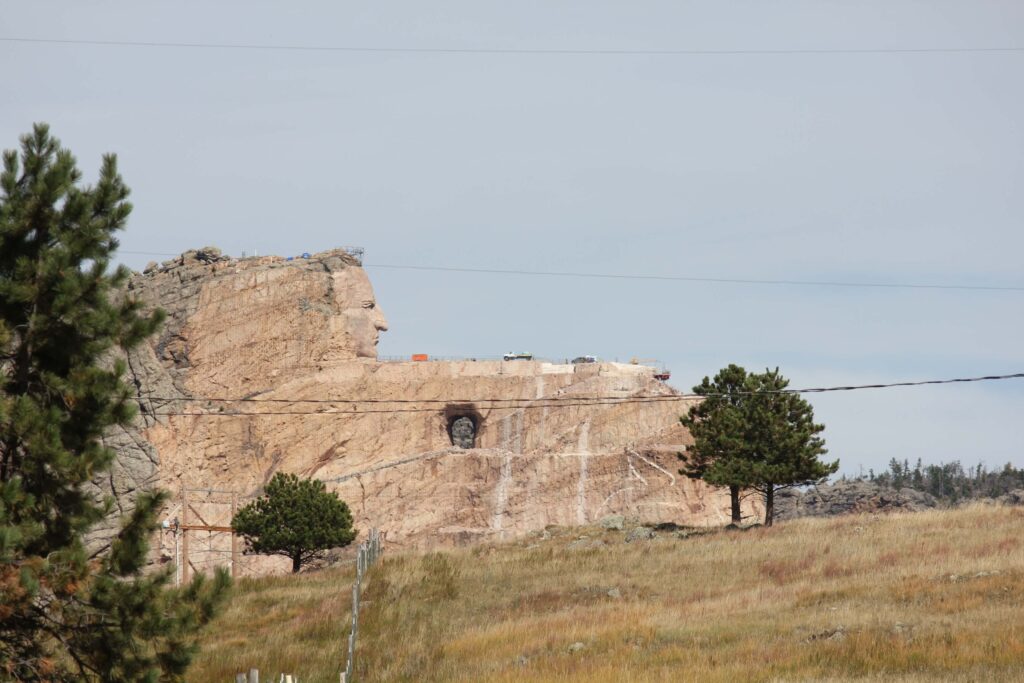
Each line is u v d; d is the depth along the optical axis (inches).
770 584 7372.1
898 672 4810.5
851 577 7170.3
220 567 4126.5
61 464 3865.7
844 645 5310.0
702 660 5324.8
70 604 3887.8
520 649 5974.4
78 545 3890.3
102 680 3875.5
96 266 4151.1
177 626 3919.8
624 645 5826.8
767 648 5472.4
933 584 6584.6
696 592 7342.5
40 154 4232.3
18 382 4084.6
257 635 6889.8
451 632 6574.8
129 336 4222.4
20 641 3848.4
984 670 4662.9
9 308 4065.0
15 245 4148.6
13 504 3762.3
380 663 5856.3
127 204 4298.7
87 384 4033.0
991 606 5905.5
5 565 3688.5
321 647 6373.0
